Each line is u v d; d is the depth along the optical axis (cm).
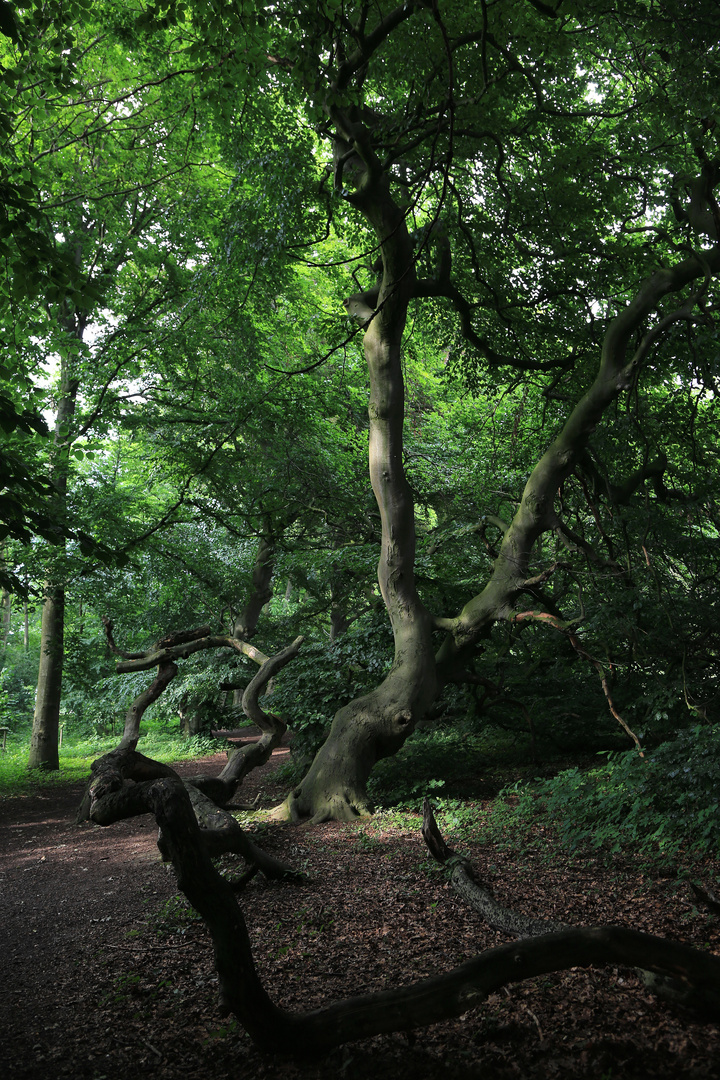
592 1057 356
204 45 806
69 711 2789
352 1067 369
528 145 1338
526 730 1398
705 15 980
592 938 370
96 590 1789
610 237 1416
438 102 1160
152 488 2112
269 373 1831
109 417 1697
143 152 1653
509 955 370
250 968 371
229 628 2127
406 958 511
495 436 1819
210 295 1550
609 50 1214
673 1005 395
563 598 1509
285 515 1827
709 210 1062
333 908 645
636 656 1097
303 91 1003
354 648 1370
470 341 1388
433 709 1398
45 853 1077
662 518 1211
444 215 1331
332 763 1107
